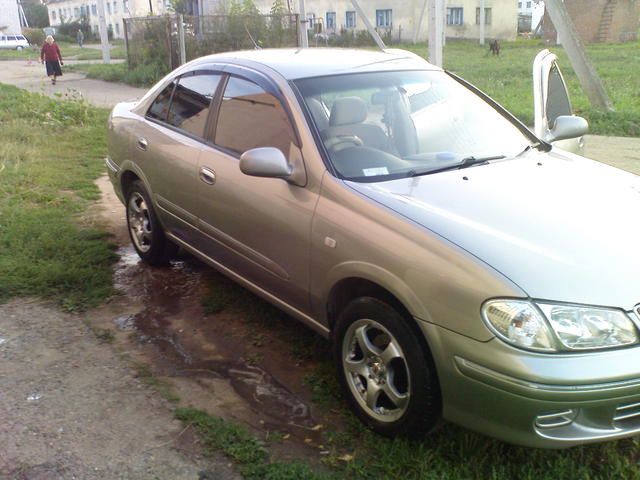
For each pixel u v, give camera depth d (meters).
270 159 3.63
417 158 3.92
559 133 4.84
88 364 3.97
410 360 3.03
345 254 3.34
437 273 2.93
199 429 3.33
